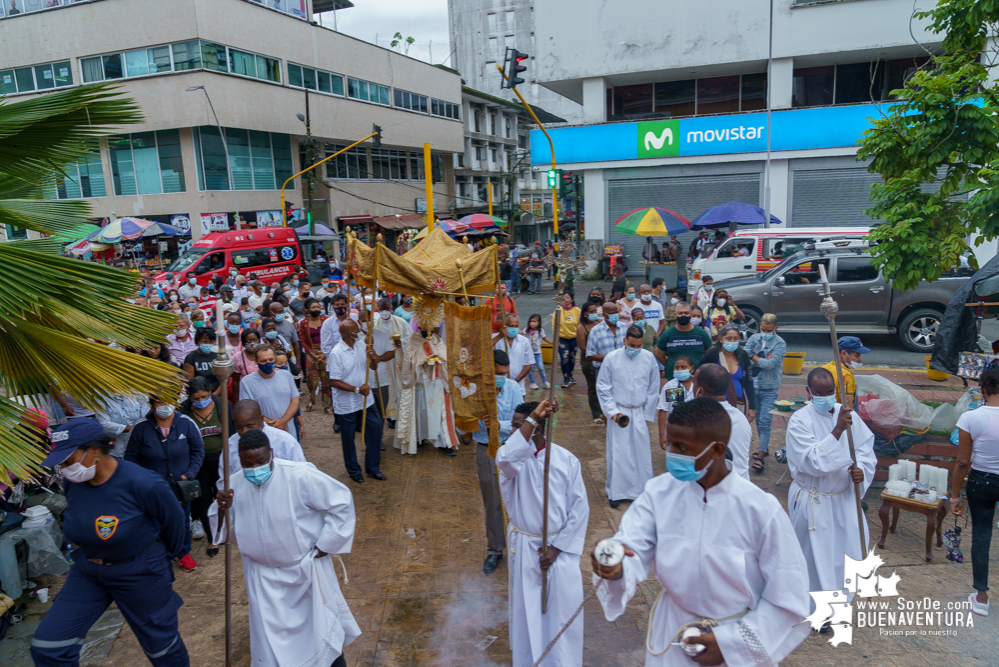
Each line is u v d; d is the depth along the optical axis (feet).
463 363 17.97
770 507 7.64
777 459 23.38
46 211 16.14
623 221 62.23
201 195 85.92
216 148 88.12
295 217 100.68
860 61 71.00
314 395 32.91
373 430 23.25
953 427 19.83
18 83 91.35
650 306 31.17
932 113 22.52
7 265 12.07
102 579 11.56
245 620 15.39
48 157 15.75
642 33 72.84
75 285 12.72
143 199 87.97
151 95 84.69
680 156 73.56
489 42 197.67
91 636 15.01
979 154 22.16
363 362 22.98
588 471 23.62
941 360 21.77
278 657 11.93
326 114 106.63
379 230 121.39
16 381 13.33
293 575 12.03
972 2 22.50
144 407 18.99
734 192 73.36
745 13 69.41
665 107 78.59
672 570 7.97
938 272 23.17
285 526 11.72
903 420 19.35
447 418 25.62
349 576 17.03
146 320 14.07
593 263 78.59
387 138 121.90
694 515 7.93
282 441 13.79
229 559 12.05
